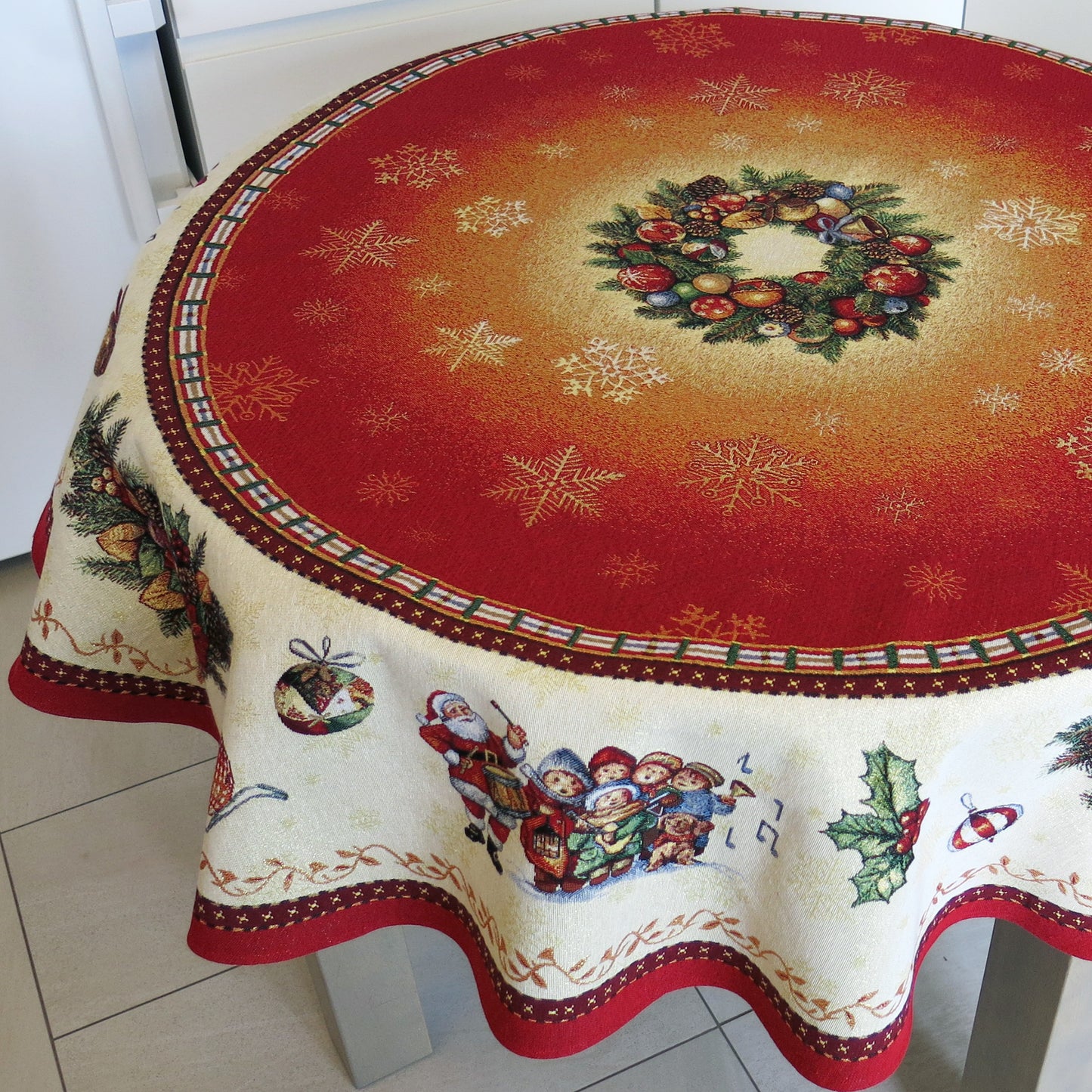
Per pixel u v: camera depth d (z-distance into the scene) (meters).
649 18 1.54
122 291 1.10
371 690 0.76
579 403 0.92
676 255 1.10
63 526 0.95
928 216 1.14
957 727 0.69
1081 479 0.83
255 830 0.80
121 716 1.04
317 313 1.03
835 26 1.51
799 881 0.73
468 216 1.17
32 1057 1.39
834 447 0.87
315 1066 1.38
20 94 1.67
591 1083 1.35
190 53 1.75
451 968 1.48
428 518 0.82
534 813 0.73
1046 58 1.42
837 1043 0.77
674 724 0.70
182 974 1.48
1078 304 1.01
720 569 0.77
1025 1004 1.11
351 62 1.83
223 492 0.84
